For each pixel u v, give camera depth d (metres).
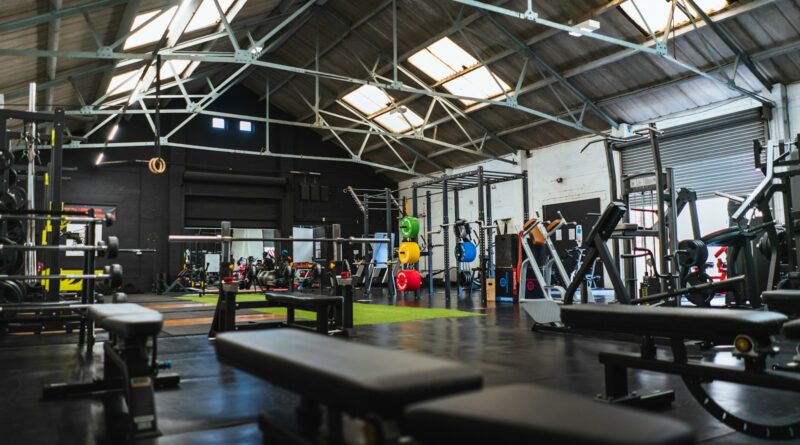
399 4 8.73
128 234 12.15
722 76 7.85
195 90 12.34
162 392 2.14
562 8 7.71
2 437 1.60
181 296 10.20
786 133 7.59
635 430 0.57
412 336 3.85
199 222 12.96
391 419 0.77
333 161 14.50
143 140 12.44
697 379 1.66
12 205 4.05
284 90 12.83
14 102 7.62
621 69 8.49
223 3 7.19
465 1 5.98
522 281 7.14
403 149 13.47
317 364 0.91
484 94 10.35
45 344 3.49
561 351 3.13
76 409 1.90
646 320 1.74
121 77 8.16
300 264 12.12
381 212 14.92
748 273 4.65
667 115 8.99
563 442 0.57
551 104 9.91
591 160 10.38
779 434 1.49
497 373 2.49
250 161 13.48
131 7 5.24
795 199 4.81
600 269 10.10
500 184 12.15
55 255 4.29
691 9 7.13
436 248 13.77
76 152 11.80
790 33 6.92
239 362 1.17
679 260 4.49
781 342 3.48
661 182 4.23
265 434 1.14
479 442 0.63
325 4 9.40
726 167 8.41
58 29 5.34
